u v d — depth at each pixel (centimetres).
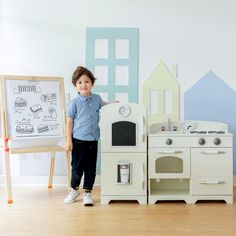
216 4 312
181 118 313
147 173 258
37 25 313
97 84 314
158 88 313
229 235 187
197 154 255
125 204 254
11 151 263
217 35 312
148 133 269
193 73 313
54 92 287
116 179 255
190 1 312
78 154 257
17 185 316
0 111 291
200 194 255
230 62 313
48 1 313
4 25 313
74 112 259
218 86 313
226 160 255
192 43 313
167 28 313
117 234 189
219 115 313
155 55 313
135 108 256
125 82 314
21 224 207
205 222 209
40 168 317
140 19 313
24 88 276
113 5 313
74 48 314
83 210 237
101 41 314
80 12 313
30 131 273
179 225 204
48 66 314
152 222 209
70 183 266
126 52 314
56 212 232
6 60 313
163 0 313
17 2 313
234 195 278
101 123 256
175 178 270
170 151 254
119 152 256
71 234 189
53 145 283
